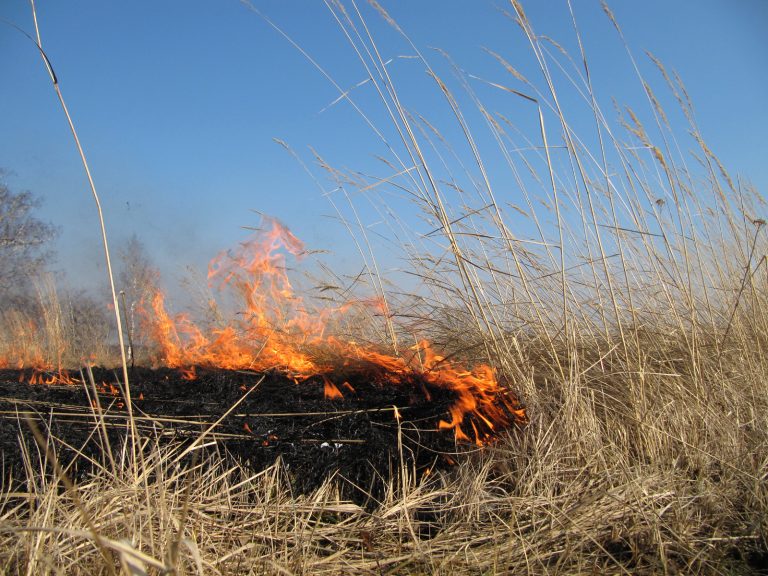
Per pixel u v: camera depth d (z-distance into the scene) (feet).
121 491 6.81
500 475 9.37
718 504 8.00
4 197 67.21
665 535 7.38
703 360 11.42
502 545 7.26
